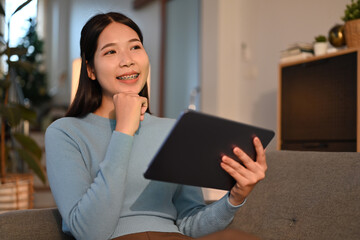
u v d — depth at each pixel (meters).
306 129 2.70
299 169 1.16
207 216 1.11
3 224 1.02
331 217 1.00
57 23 8.39
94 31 1.19
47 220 1.09
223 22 4.34
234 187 1.00
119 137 1.01
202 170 0.90
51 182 1.04
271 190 1.18
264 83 4.06
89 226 0.95
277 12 3.93
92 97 1.24
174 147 0.80
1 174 2.73
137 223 1.08
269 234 1.12
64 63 8.38
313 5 3.55
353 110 2.35
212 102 4.36
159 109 5.33
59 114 7.07
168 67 5.29
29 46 7.32
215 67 4.34
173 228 1.12
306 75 2.71
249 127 0.86
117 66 1.15
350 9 2.46
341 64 2.44
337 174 1.06
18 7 2.76
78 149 1.10
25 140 2.80
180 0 5.11
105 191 0.96
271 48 4.00
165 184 1.17
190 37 4.90
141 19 5.86
